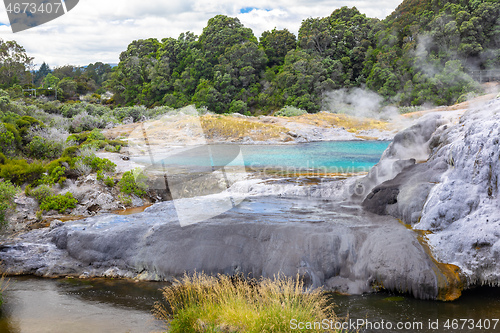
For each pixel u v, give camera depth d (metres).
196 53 62.06
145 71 67.38
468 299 4.77
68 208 8.53
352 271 5.25
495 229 5.15
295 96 52.38
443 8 57.28
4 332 4.02
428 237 5.54
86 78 97.19
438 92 48.56
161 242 5.86
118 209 8.66
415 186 6.46
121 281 5.59
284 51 65.75
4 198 7.74
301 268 5.21
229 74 56.97
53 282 5.55
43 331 4.06
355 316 4.38
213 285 4.77
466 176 5.90
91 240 6.13
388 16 65.81
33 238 6.64
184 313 4.18
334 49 62.31
